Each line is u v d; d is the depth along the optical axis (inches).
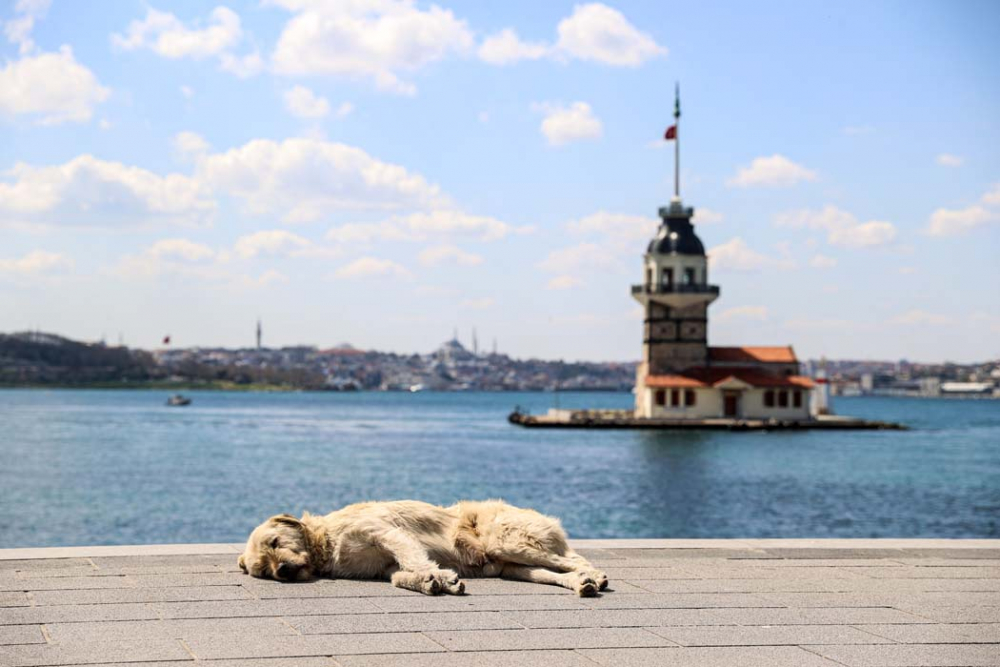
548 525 466.0
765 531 1924.2
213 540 1691.7
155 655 338.3
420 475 2977.4
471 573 472.4
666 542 572.1
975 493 2576.3
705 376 5191.9
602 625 388.5
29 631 367.2
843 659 348.2
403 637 366.9
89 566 480.4
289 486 2628.0
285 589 439.2
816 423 5290.4
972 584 471.5
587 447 4168.3
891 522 2064.5
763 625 392.2
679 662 342.6
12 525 1863.9
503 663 337.7
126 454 3710.6
